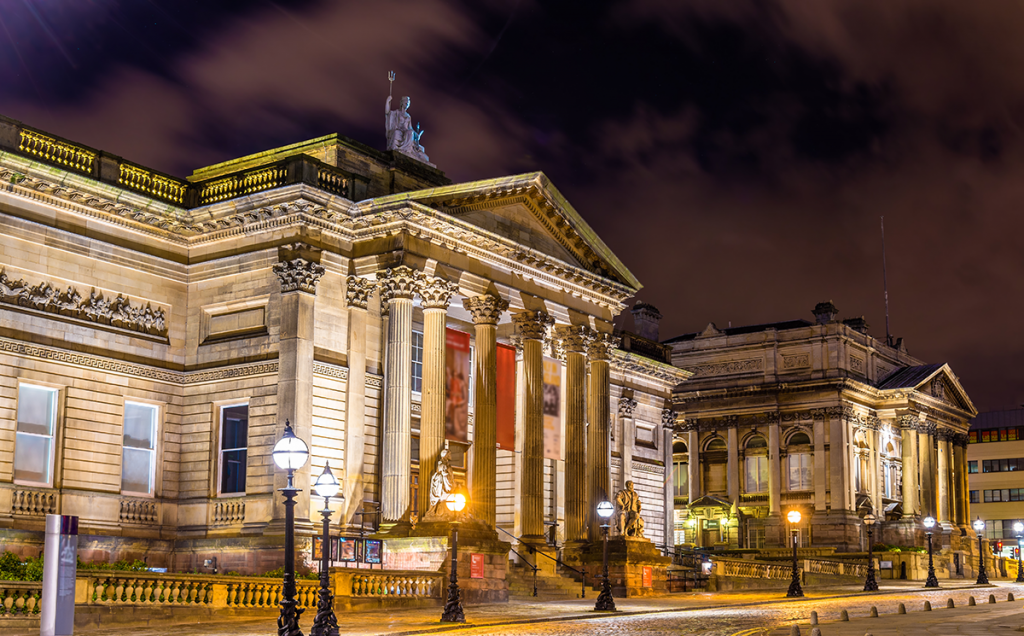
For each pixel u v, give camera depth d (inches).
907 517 4638.3
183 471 2003.0
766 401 4493.1
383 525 1947.6
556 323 2391.7
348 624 1467.8
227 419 1994.3
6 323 1780.3
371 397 2046.0
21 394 1809.8
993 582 3727.9
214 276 2034.9
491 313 2162.9
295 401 1887.3
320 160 2017.7
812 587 2935.5
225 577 1499.8
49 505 1812.3
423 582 1802.4
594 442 2465.6
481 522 1983.3
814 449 4392.2
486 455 2113.7
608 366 2508.6
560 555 2378.2
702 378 4685.0
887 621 1680.6
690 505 4562.0
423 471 1991.9
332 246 2015.3
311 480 1905.8
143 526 1942.7
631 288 2536.9
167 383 2009.1
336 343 2000.5
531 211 2304.4
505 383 2266.2
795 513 2487.7
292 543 1089.4
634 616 1759.4
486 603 1921.8
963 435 5221.5
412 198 1980.8
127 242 1972.2
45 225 1849.2
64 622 1122.0
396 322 1987.0
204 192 2066.9
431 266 2043.6
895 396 4640.8
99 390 1902.1
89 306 1905.8
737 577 2765.7
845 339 4461.1
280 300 1941.4
